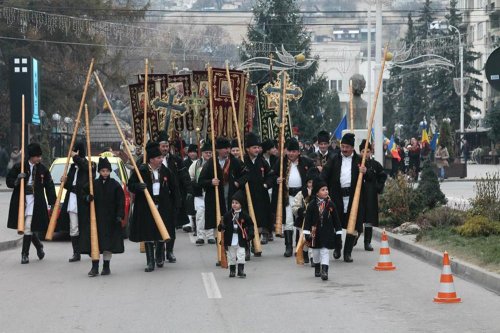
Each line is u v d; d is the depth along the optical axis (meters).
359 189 24.38
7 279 22.31
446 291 18.34
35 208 25.30
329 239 21.25
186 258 26.06
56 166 33.16
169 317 16.97
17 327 16.34
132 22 92.12
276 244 29.42
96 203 22.69
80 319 16.97
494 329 15.57
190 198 32.69
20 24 84.12
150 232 23.09
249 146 26.17
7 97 86.50
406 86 126.94
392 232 30.67
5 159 77.31
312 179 22.17
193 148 33.94
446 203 33.66
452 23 120.94
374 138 42.28
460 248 24.69
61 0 86.62
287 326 16.03
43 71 88.75
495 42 111.25
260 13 91.44
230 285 20.80
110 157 33.56
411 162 64.62
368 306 17.94
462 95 99.81
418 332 15.40
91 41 89.81
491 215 28.23
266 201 26.30
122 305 18.36
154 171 23.89
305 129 89.69
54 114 84.06
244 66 62.59
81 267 24.48
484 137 114.69
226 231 21.92
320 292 19.69
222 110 33.28
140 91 33.09
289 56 62.00
